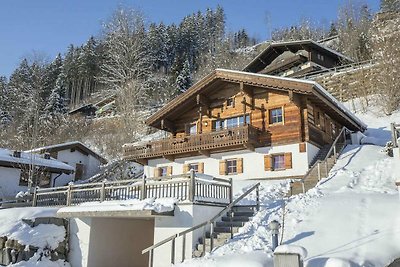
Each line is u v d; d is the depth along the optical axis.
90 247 13.24
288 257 6.86
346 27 62.28
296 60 41.94
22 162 27.05
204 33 85.56
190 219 11.44
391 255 7.75
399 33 35.56
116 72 52.19
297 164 20.42
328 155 19.05
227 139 21.91
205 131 24.66
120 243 14.71
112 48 53.12
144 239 16.11
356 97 35.81
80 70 73.50
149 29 75.50
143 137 43.00
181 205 11.77
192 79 57.56
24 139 43.75
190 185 11.74
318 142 21.95
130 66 50.97
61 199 15.88
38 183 28.25
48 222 13.81
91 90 72.00
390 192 12.57
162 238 12.00
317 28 85.31
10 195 26.31
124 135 42.59
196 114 25.61
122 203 12.55
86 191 14.83
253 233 10.70
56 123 51.44
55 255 13.30
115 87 53.38
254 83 21.69
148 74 57.09
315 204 11.85
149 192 12.96
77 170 36.84
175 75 56.38
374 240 8.46
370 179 14.87
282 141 21.22
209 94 24.89
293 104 21.23
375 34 41.03
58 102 58.88
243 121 23.25
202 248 11.05
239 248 9.76
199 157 24.30
